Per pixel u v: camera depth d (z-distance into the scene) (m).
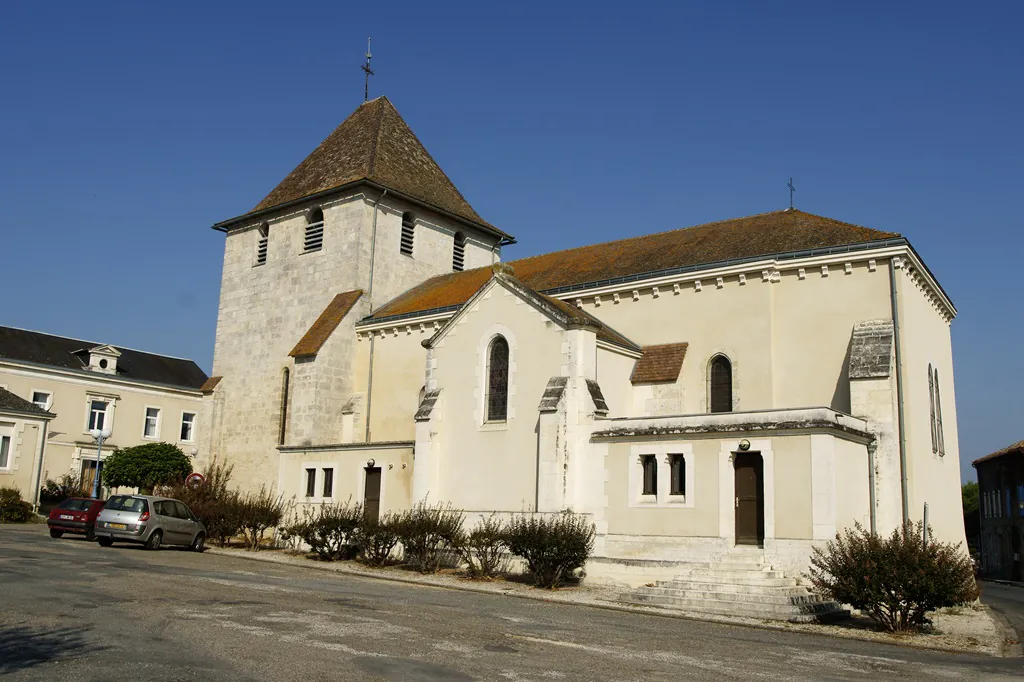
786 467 21.02
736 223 32.69
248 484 39.84
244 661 10.35
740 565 20.67
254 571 22.72
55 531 31.36
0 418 43.12
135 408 55.44
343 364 36.50
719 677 11.10
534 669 10.91
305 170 43.62
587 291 30.67
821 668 12.32
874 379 23.89
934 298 28.86
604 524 23.67
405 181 41.06
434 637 12.91
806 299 26.47
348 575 23.94
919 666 13.09
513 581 23.48
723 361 27.58
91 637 11.48
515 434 26.11
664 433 23.06
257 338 41.53
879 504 23.20
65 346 55.53
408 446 29.00
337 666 10.34
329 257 39.38
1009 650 15.95
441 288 38.03
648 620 17.20
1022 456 53.25
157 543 27.78
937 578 17.14
